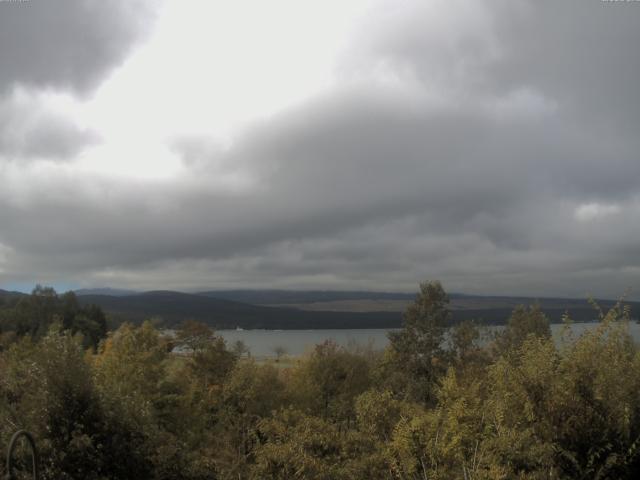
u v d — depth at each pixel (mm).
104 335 91000
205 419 25453
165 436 14680
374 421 12227
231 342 45906
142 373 23719
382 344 62031
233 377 28234
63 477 11781
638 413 9859
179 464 13898
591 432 9594
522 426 9703
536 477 8812
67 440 12203
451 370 11523
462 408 9906
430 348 39000
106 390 13812
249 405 26531
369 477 11227
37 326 83688
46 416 12281
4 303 96625
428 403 33188
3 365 17688
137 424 13641
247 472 15172
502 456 8992
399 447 10281
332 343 41969
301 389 32750
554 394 9852
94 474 12234
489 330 40812
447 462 9898
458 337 39812
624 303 10828
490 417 9766
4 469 11070
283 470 12094
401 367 38656
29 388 13125
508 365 10570
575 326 11273
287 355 61750
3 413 12375
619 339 10969
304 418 13516
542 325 36562
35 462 7684
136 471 12945
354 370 39156
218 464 16609
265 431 14352
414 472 10312
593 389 9828
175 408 23938
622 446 9414
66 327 79812
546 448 9031
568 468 9609
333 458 12055
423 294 41219
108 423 12859
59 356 12961
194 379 30312
